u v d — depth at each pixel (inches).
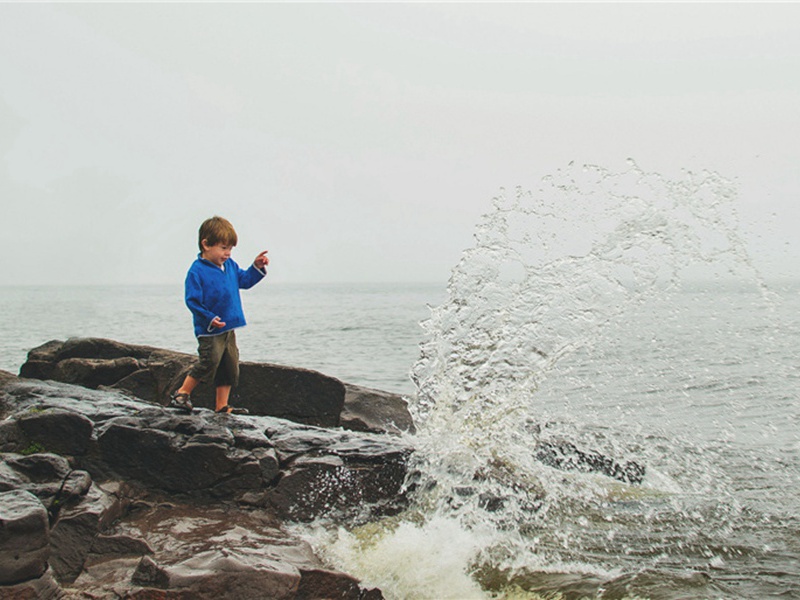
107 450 210.4
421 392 261.7
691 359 514.0
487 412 258.5
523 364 268.1
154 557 171.3
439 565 191.0
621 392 412.2
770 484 261.7
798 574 184.1
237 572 159.0
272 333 1269.7
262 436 227.6
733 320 673.0
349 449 231.1
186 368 321.1
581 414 361.4
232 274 273.1
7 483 177.9
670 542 206.8
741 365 491.8
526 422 299.9
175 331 1267.2
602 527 218.7
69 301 3528.5
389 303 3289.9
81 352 346.6
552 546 204.2
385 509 217.9
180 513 199.9
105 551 174.7
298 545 184.9
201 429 220.4
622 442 308.7
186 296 256.7
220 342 260.8
